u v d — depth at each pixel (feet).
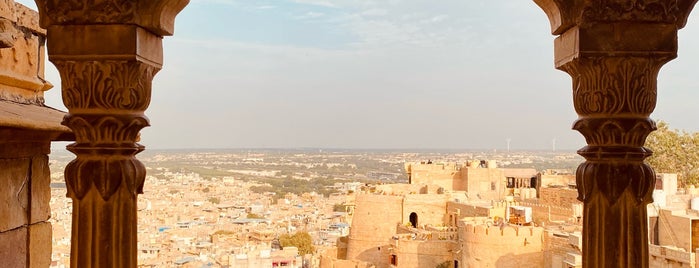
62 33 16.90
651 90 17.20
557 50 18.65
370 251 203.92
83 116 16.99
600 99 17.04
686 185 199.11
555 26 18.21
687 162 216.74
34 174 24.47
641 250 17.24
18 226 23.44
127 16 16.83
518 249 140.46
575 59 17.16
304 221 437.99
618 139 17.08
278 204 568.41
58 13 16.81
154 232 311.06
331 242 342.44
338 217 474.08
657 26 16.97
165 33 18.10
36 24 25.80
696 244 119.24
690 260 91.56
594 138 17.31
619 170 17.03
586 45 16.89
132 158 17.61
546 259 135.95
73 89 17.01
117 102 17.01
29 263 24.16
